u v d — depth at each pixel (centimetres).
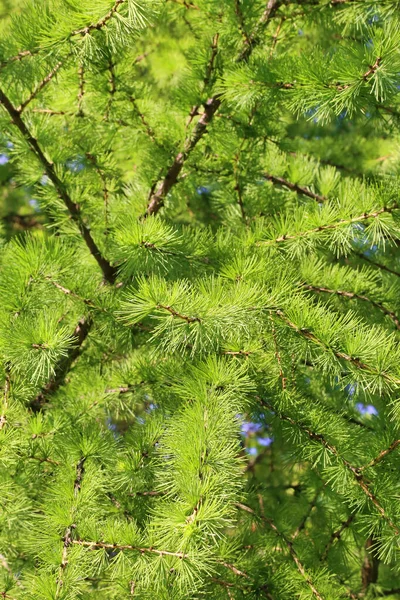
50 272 128
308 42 155
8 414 124
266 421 135
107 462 127
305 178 152
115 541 115
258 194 147
